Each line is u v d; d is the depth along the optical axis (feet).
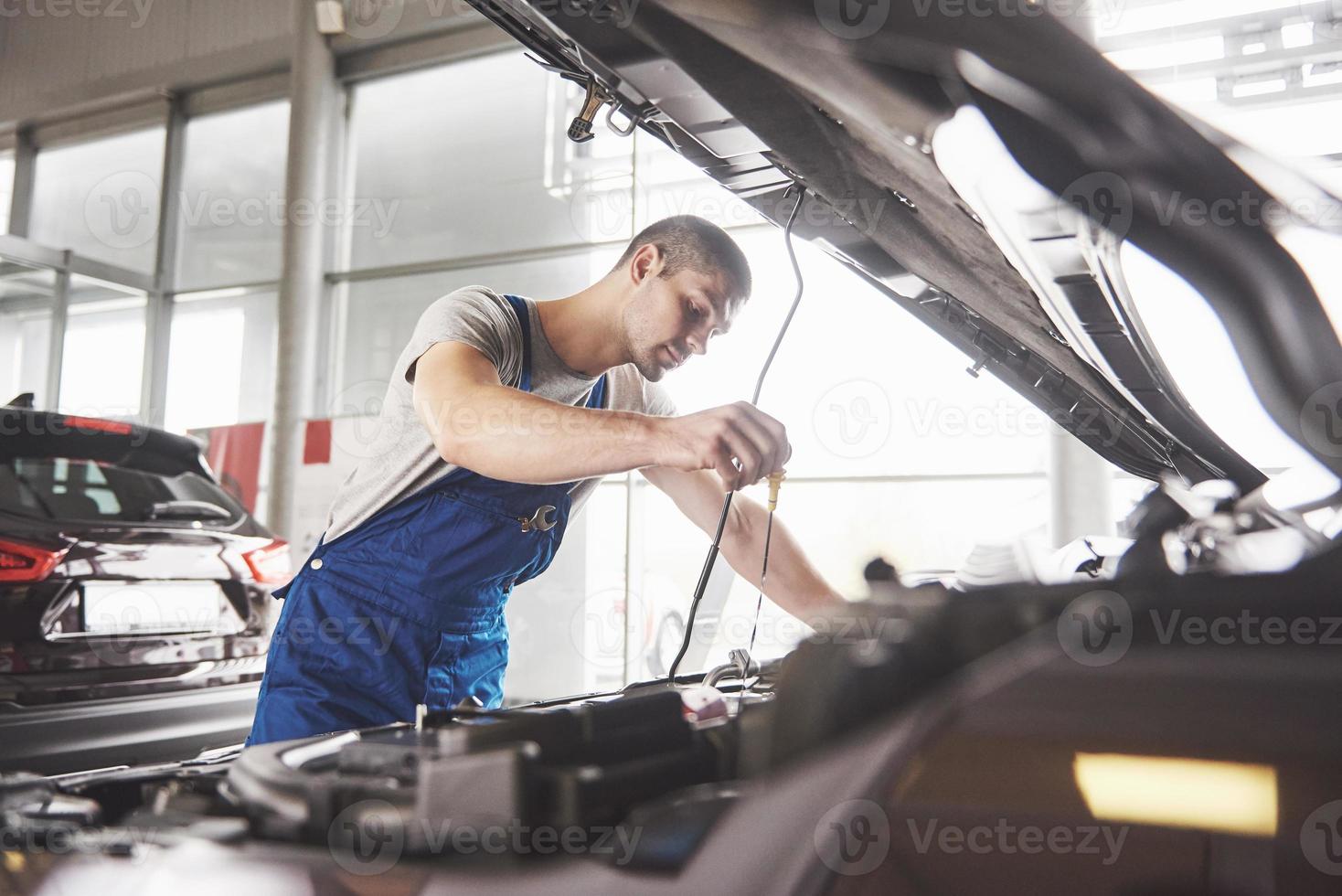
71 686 7.48
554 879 1.64
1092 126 1.98
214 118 22.81
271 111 22.21
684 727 2.20
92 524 7.98
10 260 19.74
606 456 3.06
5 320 21.24
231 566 8.72
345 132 21.06
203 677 8.33
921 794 1.58
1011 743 1.59
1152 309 2.53
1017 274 2.82
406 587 4.13
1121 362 2.91
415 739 2.23
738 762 2.13
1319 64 10.96
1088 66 1.84
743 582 16.47
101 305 21.72
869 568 2.04
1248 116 2.23
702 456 2.99
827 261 16.11
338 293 20.68
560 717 2.01
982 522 15.38
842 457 15.97
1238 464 3.30
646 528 17.02
